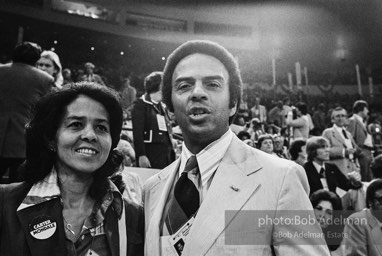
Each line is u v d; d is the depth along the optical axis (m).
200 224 1.37
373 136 8.70
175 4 21.88
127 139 5.00
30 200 1.38
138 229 1.57
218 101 1.55
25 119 2.93
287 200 1.36
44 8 18.17
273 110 11.28
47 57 3.82
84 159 1.46
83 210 1.49
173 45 21.84
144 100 3.70
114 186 1.59
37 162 1.48
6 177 3.47
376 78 21.88
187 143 1.64
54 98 1.50
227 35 22.88
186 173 1.54
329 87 21.19
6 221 1.33
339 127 5.84
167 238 1.44
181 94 1.59
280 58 22.42
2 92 2.93
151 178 1.75
